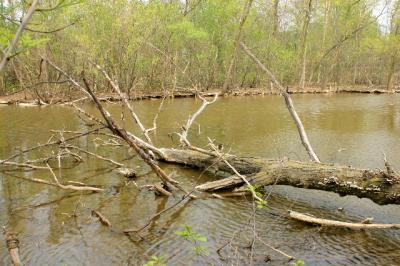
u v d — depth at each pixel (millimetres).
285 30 43688
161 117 18500
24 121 16797
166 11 27859
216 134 14477
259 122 17406
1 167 9930
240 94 31922
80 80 24500
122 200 7793
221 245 6035
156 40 28688
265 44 37281
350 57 44406
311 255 5758
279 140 13438
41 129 14922
